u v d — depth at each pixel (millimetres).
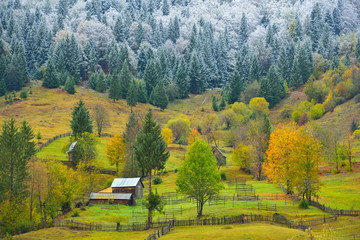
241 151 101875
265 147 93312
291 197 66875
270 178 73250
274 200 64500
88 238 44875
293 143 67625
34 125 141375
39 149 106500
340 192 70250
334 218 48250
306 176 60844
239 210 55688
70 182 66688
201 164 57000
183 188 57219
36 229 52750
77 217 58656
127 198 71938
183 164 58719
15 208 56125
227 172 100750
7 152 62156
